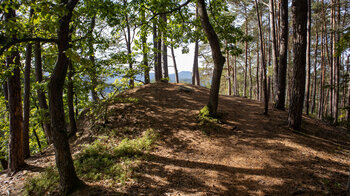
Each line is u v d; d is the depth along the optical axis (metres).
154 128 8.16
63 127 4.70
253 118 9.00
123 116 9.28
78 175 5.45
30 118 9.49
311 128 8.23
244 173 5.28
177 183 5.01
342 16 15.39
